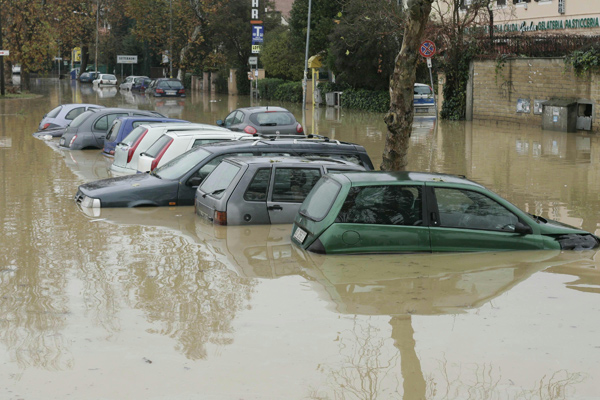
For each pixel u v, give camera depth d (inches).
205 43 2832.2
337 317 261.6
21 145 891.4
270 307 271.9
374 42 1578.5
